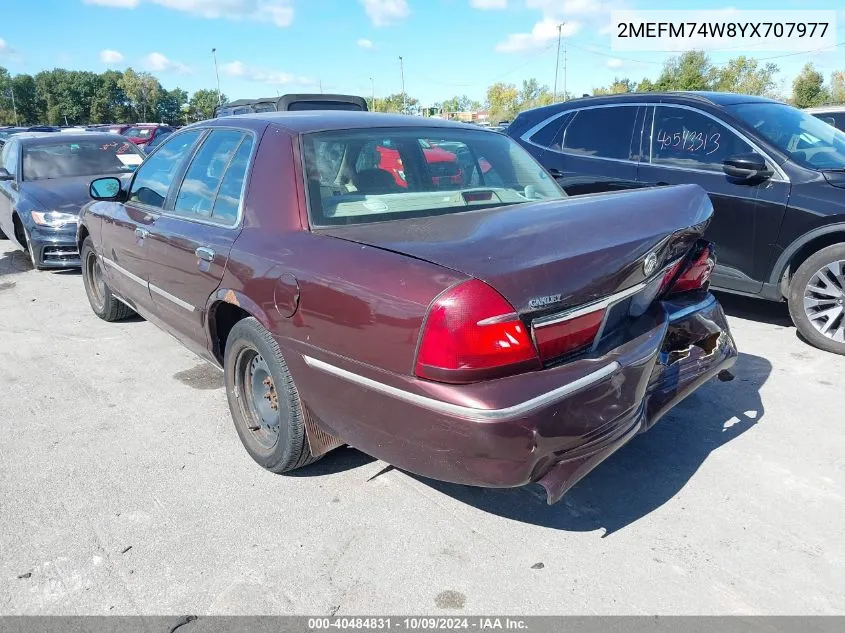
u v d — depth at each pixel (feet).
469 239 8.14
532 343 7.48
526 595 8.05
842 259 15.03
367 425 8.45
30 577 8.50
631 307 8.95
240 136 11.67
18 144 29.48
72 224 24.93
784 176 16.08
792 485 10.18
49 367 15.78
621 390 8.06
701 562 8.55
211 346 11.91
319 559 8.77
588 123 20.65
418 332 7.47
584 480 10.48
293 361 9.27
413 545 9.02
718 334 10.59
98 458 11.44
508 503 9.93
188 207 12.60
